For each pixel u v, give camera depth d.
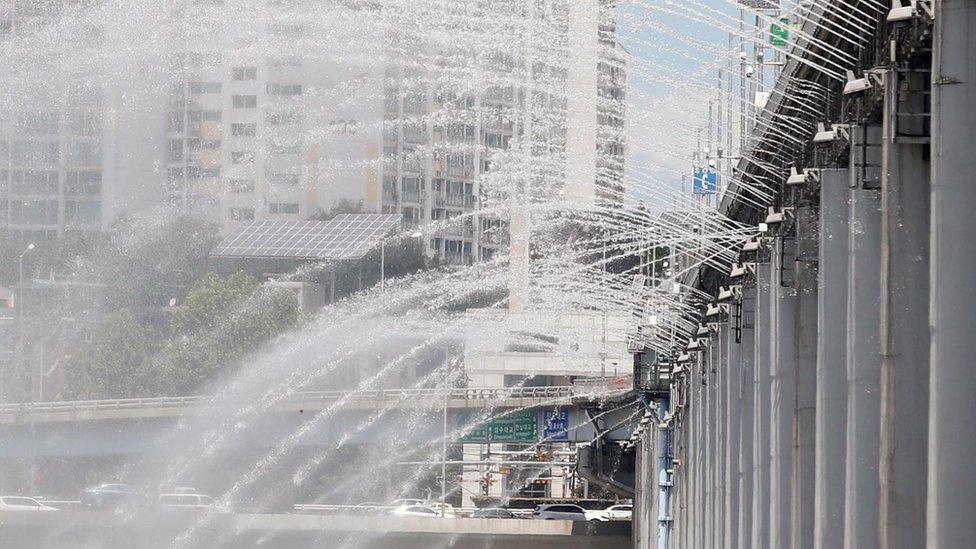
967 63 34.84
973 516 35.00
